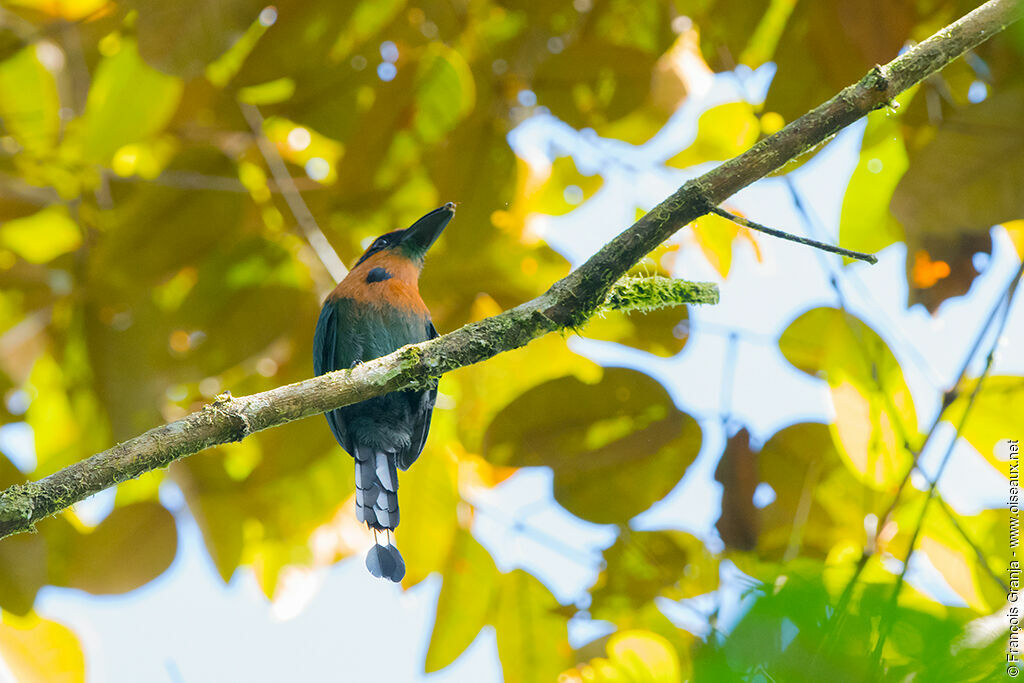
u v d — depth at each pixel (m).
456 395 11.80
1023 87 9.54
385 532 9.49
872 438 9.96
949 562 9.64
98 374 11.01
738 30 10.67
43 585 10.85
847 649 3.74
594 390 9.94
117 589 10.96
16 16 10.56
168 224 10.70
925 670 3.60
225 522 11.48
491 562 10.77
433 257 11.39
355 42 10.52
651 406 10.01
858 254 7.02
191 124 11.12
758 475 10.45
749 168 7.33
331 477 11.61
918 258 9.91
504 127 10.64
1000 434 9.59
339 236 11.72
